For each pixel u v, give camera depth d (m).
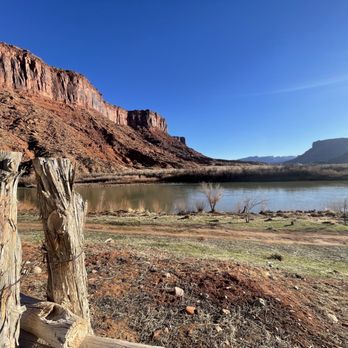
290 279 5.28
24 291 3.95
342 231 11.03
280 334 3.41
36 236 8.40
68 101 127.62
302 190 33.00
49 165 2.20
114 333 3.17
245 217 14.45
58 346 1.91
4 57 105.94
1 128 70.75
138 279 4.49
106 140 115.12
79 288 2.39
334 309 4.27
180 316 3.57
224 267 5.23
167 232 10.77
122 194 31.86
